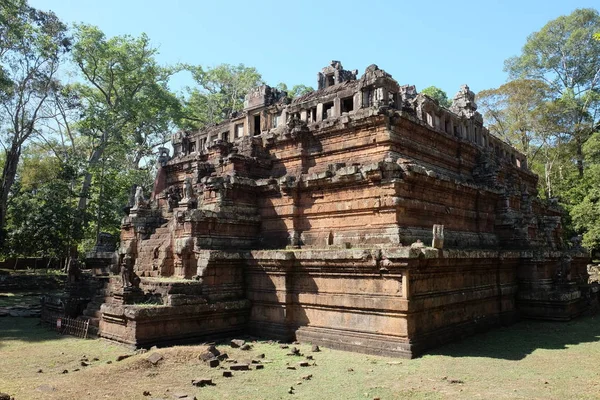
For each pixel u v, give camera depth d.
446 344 16.83
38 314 25.48
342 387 11.49
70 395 10.75
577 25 52.66
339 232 18.95
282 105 24.86
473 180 25.55
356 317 16.28
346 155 21.25
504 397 10.63
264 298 18.78
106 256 28.41
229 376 12.45
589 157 44.19
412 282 15.27
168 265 20.97
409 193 18.17
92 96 49.31
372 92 21.19
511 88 50.78
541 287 22.78
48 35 40.44
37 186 49.47
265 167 23.48
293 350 15.37
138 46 48.69
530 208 25.73
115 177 46.38
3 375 12.78
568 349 16.17
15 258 53.47
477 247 22.22
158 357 13.60
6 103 39.59
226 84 64.88
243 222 20.88
